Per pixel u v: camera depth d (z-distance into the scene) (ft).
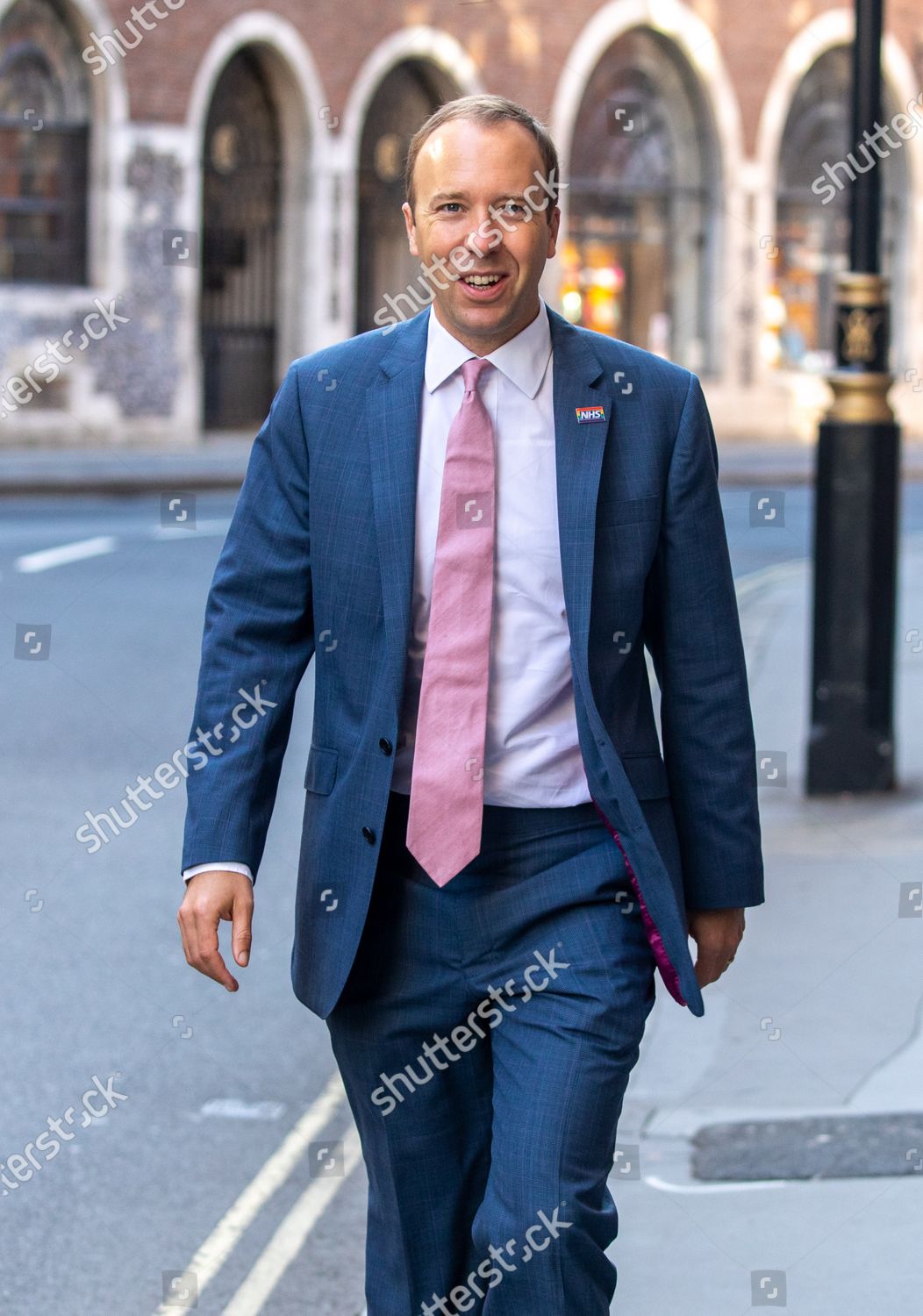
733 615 9.16
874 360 25.96
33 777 27.25
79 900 21.56
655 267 97.96
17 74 78.02
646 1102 15.53
